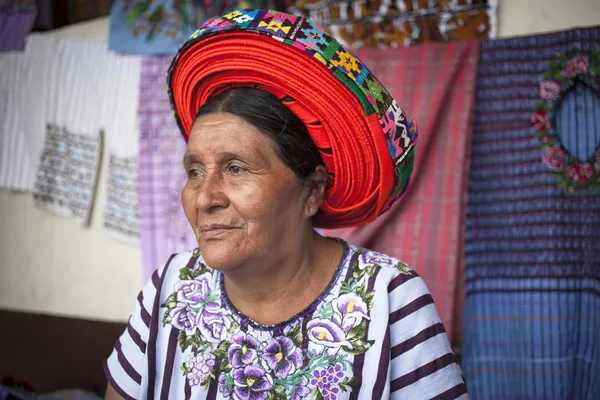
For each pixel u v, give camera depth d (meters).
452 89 2.47
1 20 3.32
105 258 3.42
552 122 2.38
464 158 2.45
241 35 1.04
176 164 3.00
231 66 1.06
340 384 1.09
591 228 2.36
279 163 1.07
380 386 1.08
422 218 2.53
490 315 2.48
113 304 3.44
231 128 1.04
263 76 1.05
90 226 3.40
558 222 2.39
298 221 1.13
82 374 3.36
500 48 2.43
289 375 1.10
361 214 1.24
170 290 1.22
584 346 2.37
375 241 2.62
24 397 2.77
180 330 1.18
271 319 1.14
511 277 2.45
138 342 1.22
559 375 2.38
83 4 3.28
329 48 1.03
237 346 1.13
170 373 1.17
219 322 1.16
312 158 1.11
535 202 2.42
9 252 3.63
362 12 2.64
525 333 2.43
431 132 2.47
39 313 3.48
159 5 2.93
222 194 1.04
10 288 3.66
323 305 1.14
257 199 1.04
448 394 1.11
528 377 2.43
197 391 1.13
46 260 3.55
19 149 3.33
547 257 2.40
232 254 1.05
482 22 2.51
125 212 3.16
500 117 2.46
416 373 1.11
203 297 1.19
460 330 2.56
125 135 3.12
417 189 2.53
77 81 3.19
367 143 1.09
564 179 2.38
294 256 1.13
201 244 1.08
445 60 2.48
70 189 3.27
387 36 2.62
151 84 3.02
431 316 1.15
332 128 1.08
